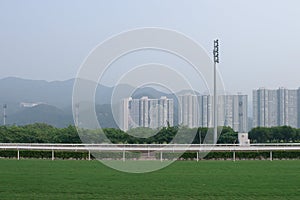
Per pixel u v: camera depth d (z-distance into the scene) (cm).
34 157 2962
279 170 2202
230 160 2797
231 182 1777
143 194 1493
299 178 1895
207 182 1777
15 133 4838
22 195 1456
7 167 2312
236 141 4409
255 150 2919
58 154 2902
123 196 1452
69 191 1544
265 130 5359
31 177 1905
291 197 1443
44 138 4656
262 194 1498
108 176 1955
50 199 1388
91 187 1636
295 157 2928
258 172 2117
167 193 1515
